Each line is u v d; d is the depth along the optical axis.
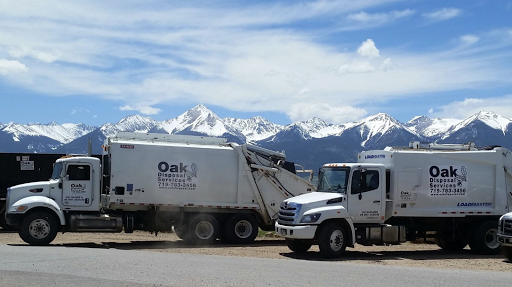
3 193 24.84
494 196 18.88
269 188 21.84
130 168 19.97
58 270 11.35
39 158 25.70
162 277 10.70
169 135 21.25
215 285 10.02
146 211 20.47
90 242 20.62
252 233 21.33
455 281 11.29
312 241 18.09
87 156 19.92
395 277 11.64
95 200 19.39
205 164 21.02
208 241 20.56
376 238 17.44
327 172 18.06
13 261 12.58
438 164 18.45
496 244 18.66
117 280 10.24
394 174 18.00
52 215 18.45
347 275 11.77
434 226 18.88
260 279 10.83
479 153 18.86
